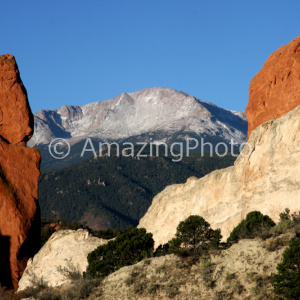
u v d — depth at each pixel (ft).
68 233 182.29
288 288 96.02
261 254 112.57
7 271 180.24
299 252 96.84
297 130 152.15
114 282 119.96
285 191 147.02
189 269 116.06
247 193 161.17
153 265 121.60
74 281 131.95
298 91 159.63
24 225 185.98
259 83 176.45
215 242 121.08
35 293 136.77
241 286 105.40
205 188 181.98
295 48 165.48
